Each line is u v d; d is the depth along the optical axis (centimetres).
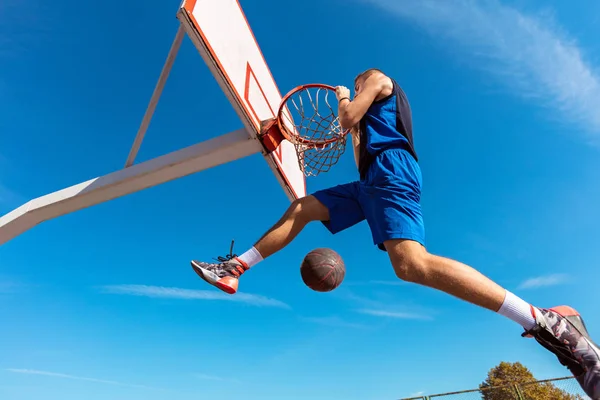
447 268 179
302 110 424
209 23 381
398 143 223
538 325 163
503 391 787
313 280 232
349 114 224
